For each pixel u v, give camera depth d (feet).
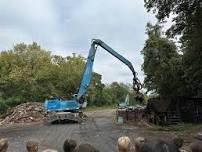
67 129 126.31
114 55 156.76
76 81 284.00
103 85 355.56
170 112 145.07
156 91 177.06
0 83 249.34
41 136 106.83
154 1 116.26
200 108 149.18
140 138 23.12
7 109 220.84
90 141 90.89
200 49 123.54
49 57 292.81
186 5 116.47
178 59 159.02
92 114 221.66
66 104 155.63
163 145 15.55
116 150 74.79
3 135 115.44
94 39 159.33
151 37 172.65
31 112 189.67
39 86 262.06
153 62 169.78
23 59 272.72
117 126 135.74
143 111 156.35
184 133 107.45
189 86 153.99
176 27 123.13
